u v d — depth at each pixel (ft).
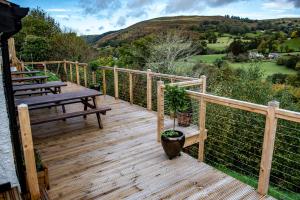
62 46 53.21
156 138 14.92
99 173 11.10
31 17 57.67
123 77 30.09
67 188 10.00
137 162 12.04
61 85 20.81
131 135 15.48
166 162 11.99
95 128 16.84
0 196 8.61
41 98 15.99
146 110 21.22
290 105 28.68
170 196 9.43
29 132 8.39
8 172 9.05
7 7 6.98
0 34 8.10
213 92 32.99
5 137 8.87
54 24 61.41
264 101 29.04
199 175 10.82
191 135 13.44
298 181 23.56
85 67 30.66
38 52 48.34
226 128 25.35
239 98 29.91
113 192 9.73
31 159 8.60
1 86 8.64
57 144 14.28
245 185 10.07
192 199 9.23
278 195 15.83
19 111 8.09
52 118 14.39
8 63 8.47
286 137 23.63
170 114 18.67
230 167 26.30
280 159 23.71
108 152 13.15
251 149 25.64
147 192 9.70
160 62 42.42
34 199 8.91
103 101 24.54
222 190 9.76
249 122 25.20
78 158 12.54
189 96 12.10
